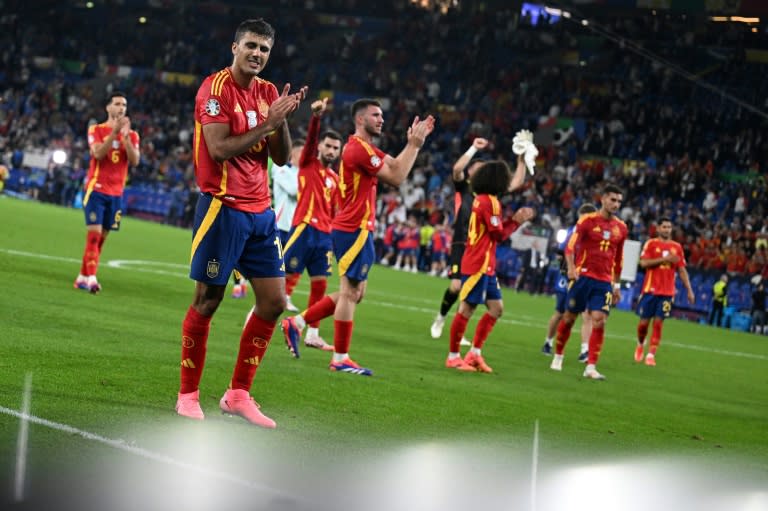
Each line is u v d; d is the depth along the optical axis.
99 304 13.31
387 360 12.52
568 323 14.52
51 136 55.66
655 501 6.19
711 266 38.34
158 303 14.70
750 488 7.03
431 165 50.09
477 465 6.60
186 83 60.72
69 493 4.72
